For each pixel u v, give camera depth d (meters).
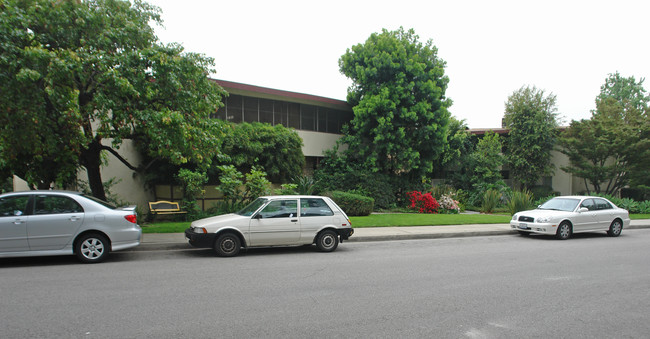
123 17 10.20
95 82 9.39
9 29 8.19
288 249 10.10
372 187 19.77
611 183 27.34
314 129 21.50
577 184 28.64
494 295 5.93
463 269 7.77
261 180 15.55
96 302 5.27
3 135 8.84
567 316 5.02
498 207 22.34
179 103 10.11
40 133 9.22
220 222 8.84
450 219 16.19
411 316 4.92
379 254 9.43
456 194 21.77
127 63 9.21
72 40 9.38
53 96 8.30
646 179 24.28
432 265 8.13
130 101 9.40
